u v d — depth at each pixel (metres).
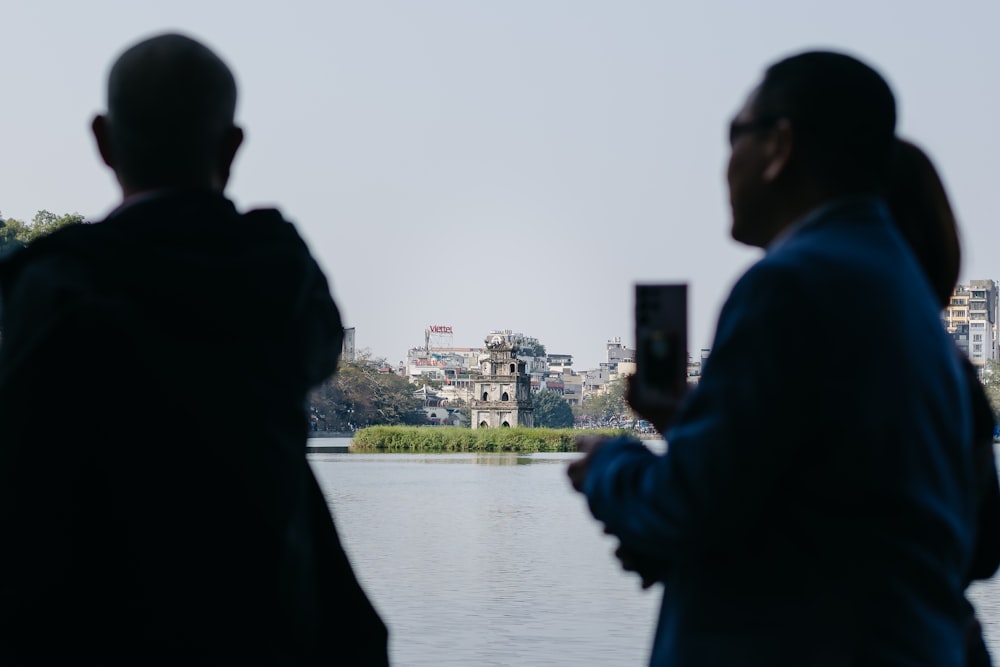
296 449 3.02
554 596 16.19
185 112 3.08
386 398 190.75
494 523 29.14
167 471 2.82
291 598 2.96
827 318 2.82
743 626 2.86
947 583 2.87
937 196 3.71
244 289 2.92
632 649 12.30
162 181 3.10
